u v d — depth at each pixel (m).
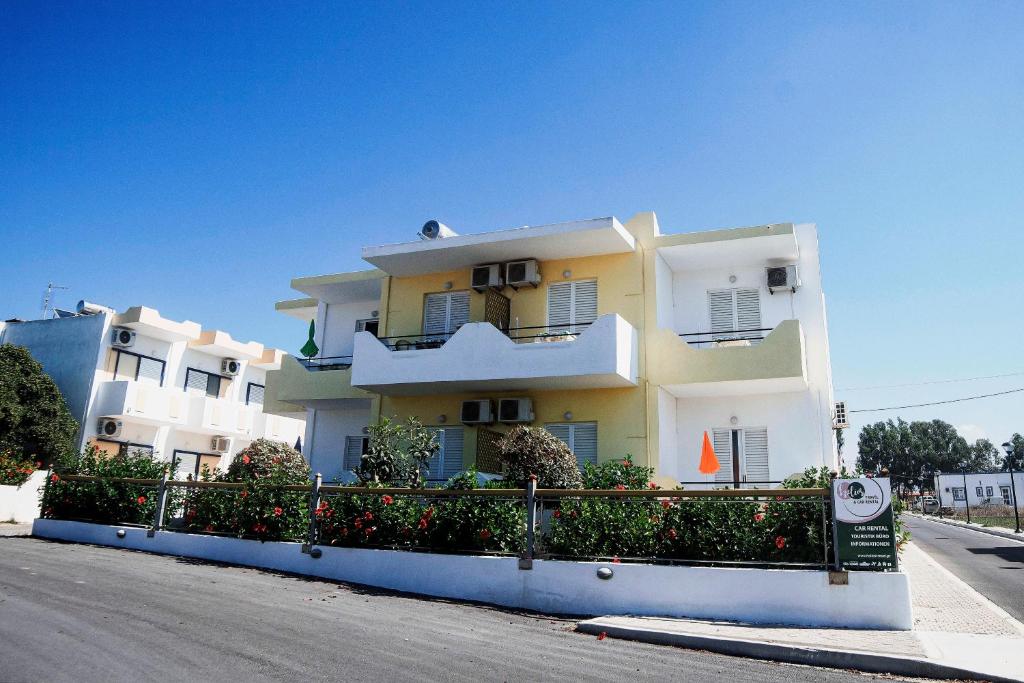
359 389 19.70
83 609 8.29
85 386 25.59
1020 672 6.96
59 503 16.50
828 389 16.80
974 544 25.38
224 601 9.39
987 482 61.81
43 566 11.51
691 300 18.38
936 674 7.12
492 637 8.24
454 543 11.70
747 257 17.72
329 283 21.34
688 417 17.81
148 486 15.57
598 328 15.97
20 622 7.45
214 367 30.88
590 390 17.30
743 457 17.17
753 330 17.58
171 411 26.97
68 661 6.12
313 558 12.72
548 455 14.18
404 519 12.24
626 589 10.20
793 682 6.76
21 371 23.47
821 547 9.72
